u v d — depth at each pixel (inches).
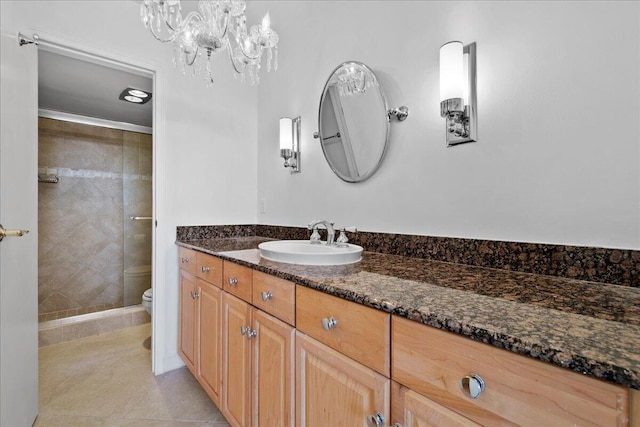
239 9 55.7
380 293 29.0
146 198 134.3
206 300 61.8
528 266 37.5
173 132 78.4
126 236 128.6
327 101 67.4
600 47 32.5
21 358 51.5
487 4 41.5
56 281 113.6
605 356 16.1
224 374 54.3
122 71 79.1
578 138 33.9
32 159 55.9
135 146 131.9
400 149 52.8
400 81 52.7
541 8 36.6
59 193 114.7
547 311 23.5
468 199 43.6
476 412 20.5
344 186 64.2
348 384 30.0
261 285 44.4
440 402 22.6
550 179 36.0
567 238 34.7
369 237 57.8
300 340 36.6
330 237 57.2
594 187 32.9
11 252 47.1
